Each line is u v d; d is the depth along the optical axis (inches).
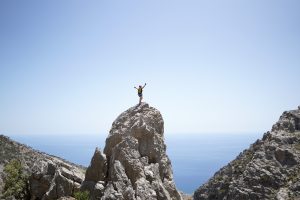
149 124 2284.7
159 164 2165.4
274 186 4975.4
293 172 5054.1
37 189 2260.1
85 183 2095.2
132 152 2075.5
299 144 5580.7
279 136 5841.5
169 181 2145.7
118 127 2261.3
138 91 2410.2
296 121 6195.9
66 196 2066.9
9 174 2536.9
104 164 2089.1
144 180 1945.1
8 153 4436.5
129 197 1834.4
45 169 2324.1
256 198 4953.3
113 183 1935.3
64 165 2370.8
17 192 2354.8
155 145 2197.3
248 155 6259.8
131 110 2340.1
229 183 5871.1
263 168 5305.1
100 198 1927.9
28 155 4702.3
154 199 1854.1
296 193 4589.1
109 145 2197.3
